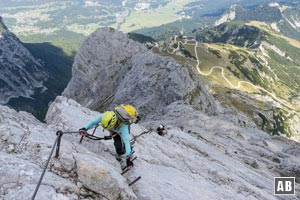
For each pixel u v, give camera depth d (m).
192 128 48.19
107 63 194.25
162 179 14.45
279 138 63.25
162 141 22.69
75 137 15.03
